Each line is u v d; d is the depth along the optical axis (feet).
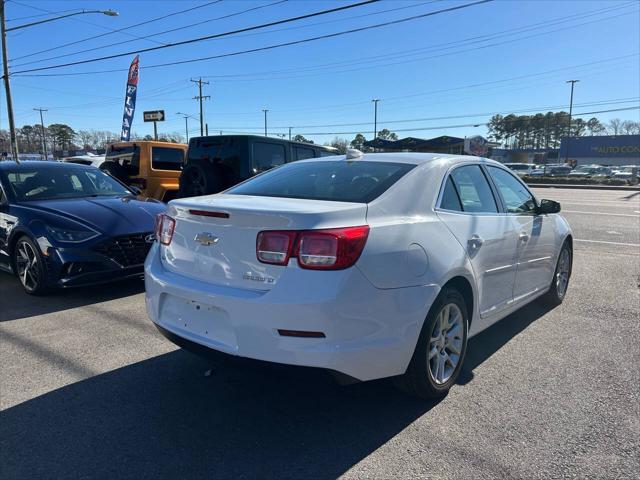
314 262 8.47
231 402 10.71
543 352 13.50
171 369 12.30
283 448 8.99
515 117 347.97
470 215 11.85
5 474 8.20
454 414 10.18
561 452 8.85
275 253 8.70
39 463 8.52
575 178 132.57
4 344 13.76
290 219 8.69
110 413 10.19
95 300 18.03
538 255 15.30
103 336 14.43
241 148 29.07
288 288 8.50
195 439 9.27
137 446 9.04
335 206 9.34
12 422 9.79
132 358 12.92
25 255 18.35
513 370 12.32
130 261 18.37
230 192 12.34
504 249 12.85
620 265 24.99
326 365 8.45
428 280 9.78
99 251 17.62
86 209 18.86
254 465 8.48
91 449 8.93
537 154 289.74
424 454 8.79
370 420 9.96
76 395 10.94
